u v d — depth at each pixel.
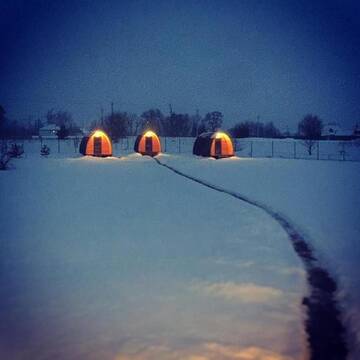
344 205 12.84
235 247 8.37
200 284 6.30
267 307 5.52
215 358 4.31
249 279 6.52
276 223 10.55
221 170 24.09
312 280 6.61
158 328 4.93
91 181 18.89
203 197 14.72
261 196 14.67
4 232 9.50
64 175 21.14
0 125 48.12
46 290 6.07
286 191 15.84
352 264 7.24
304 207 12.52
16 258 7.57
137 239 8.93
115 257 7.65
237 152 41.56
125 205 13.03
